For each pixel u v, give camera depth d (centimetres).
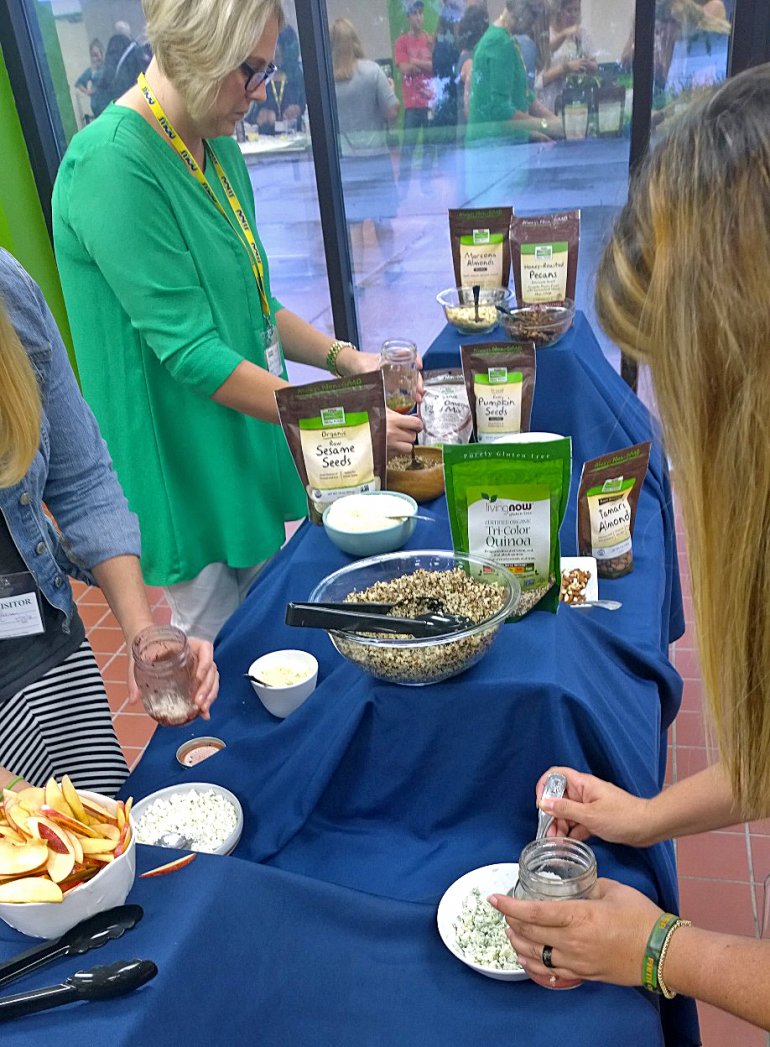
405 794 112
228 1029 71
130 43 376
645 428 194
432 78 389
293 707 126
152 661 114
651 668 129
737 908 185
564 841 90
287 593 143
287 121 428
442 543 143
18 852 73
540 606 117
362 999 83
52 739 133
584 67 372
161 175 170
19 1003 65
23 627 124
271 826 110
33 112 351
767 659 66
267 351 199
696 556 67
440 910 96
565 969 84
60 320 387
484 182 412
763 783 72
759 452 59
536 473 109
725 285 57
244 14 152
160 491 197
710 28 309
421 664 100
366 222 438
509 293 214
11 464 108
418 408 188
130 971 66
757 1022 76
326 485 150
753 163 56
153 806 114
